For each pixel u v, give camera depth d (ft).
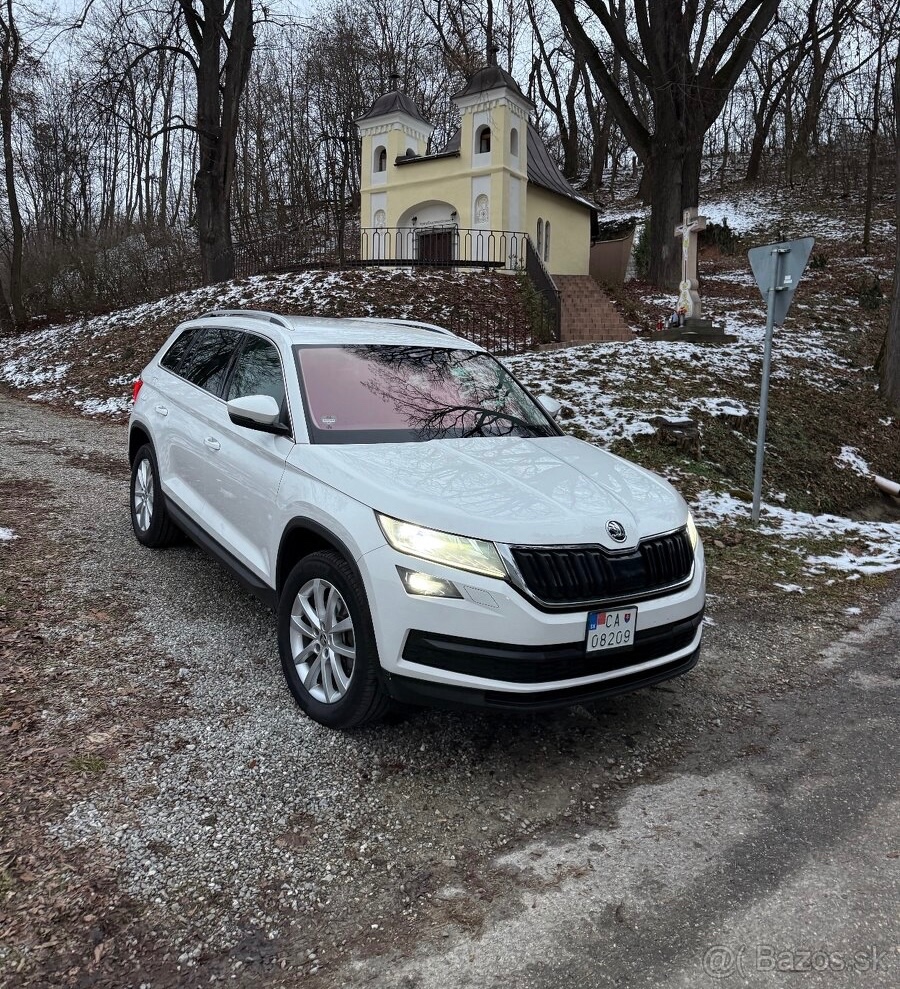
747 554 22.16
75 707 11.08
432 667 9.46
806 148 130.93
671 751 11.30
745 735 11.91
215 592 15.96
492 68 73.67
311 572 10.93
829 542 24.13
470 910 7.82
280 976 6.88
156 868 8.08
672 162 75.56
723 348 48.01
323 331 14.44
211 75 76.13
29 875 7.80
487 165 73.97
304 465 11.48
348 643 10.71
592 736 11.57
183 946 7.13
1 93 77.82
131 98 102.37
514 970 7.06
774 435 35.35
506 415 14.03
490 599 9.26
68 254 87.66
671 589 10.61
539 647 9.34
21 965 6.75
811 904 8.05
